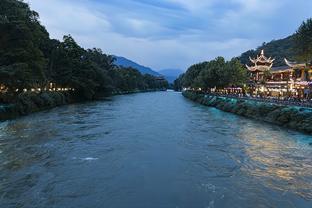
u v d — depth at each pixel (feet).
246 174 73.72
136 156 89.04
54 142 104.83
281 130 135.44
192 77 458.09
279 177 71.72
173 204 57.06
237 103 217.56
